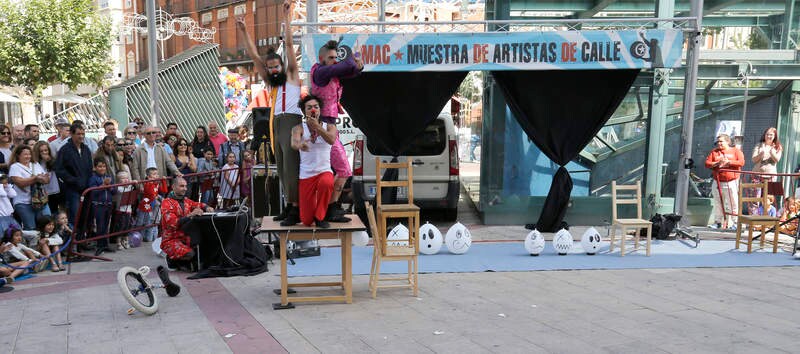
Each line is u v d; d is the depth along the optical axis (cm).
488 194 997
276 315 498
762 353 405
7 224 655
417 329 457
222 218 653
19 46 2109
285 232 514
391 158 936
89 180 759
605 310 509
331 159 532
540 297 553
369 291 581
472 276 644
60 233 727
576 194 1007
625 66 805
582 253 772
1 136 778
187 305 531
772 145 961
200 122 1720
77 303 539
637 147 994
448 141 950
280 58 509
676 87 994
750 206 961
